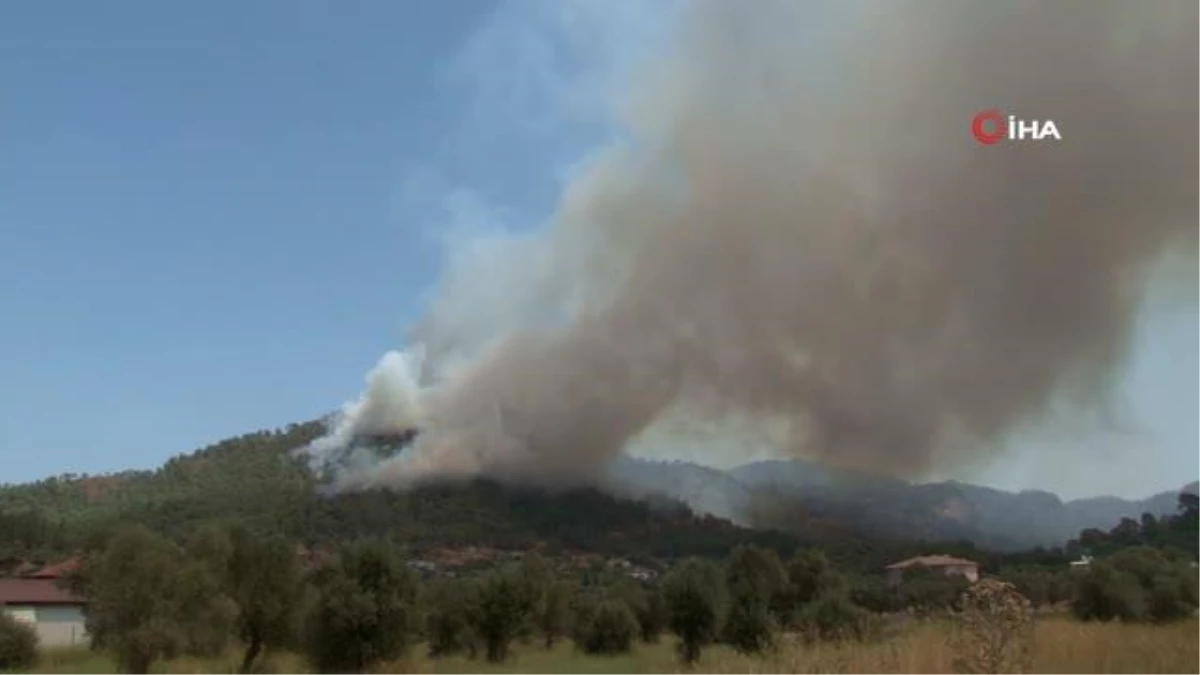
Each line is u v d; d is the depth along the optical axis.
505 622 53.34
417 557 169.62
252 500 187.38
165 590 36.97
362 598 38.91
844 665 15.73
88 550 40.72
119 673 37.09
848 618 39.31
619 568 170.00
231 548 39.00
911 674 14.62
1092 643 17.38
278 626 39.12
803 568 51.47
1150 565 53.62
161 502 179.25
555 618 67.44
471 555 181.12
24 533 111.00
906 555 143.12
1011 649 11.66
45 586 71.56
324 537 170.38
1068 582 57.75
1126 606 47.47
